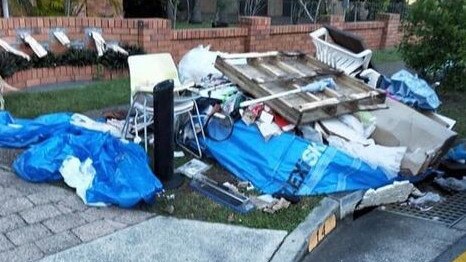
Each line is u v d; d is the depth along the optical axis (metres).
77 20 7.13
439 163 5.00
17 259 2.95
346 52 5.84
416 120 4.83
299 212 3.76
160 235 3.35
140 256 3.10
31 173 3.91
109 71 7.41
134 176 3.80
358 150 4.36
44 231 3.28
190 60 5.56
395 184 4.30
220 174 4.36
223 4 14.30
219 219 3.60
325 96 4.80
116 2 9.21
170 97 3.92
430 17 6.76
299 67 5.52
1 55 6.14
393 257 3.42
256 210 3.76
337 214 3.90
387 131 4.80
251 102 4.48
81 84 7.01
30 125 4.70
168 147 4.02
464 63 6.69
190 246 3.24
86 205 3.66
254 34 9.12
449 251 3.52
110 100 6.21
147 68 5.02
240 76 4.86
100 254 3.08
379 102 4.96
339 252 3.48
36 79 6.75
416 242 3.65
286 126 4.42
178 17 14.16
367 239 3.69
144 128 4.55
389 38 12.43
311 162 4.16
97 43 7.21
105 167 3.88
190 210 3.70
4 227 3.29
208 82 5.16
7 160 4.29
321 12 13.02
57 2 8.12
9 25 6.44
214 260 3.11
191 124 4.70
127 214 3.60
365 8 14.12
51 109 5.66
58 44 6.98
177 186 4.05
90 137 4.24
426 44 6.97
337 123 4.64
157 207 3.70
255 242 3.33
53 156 4.04
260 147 4.33
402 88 5.54
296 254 3.23
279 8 17.14
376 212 4.21
